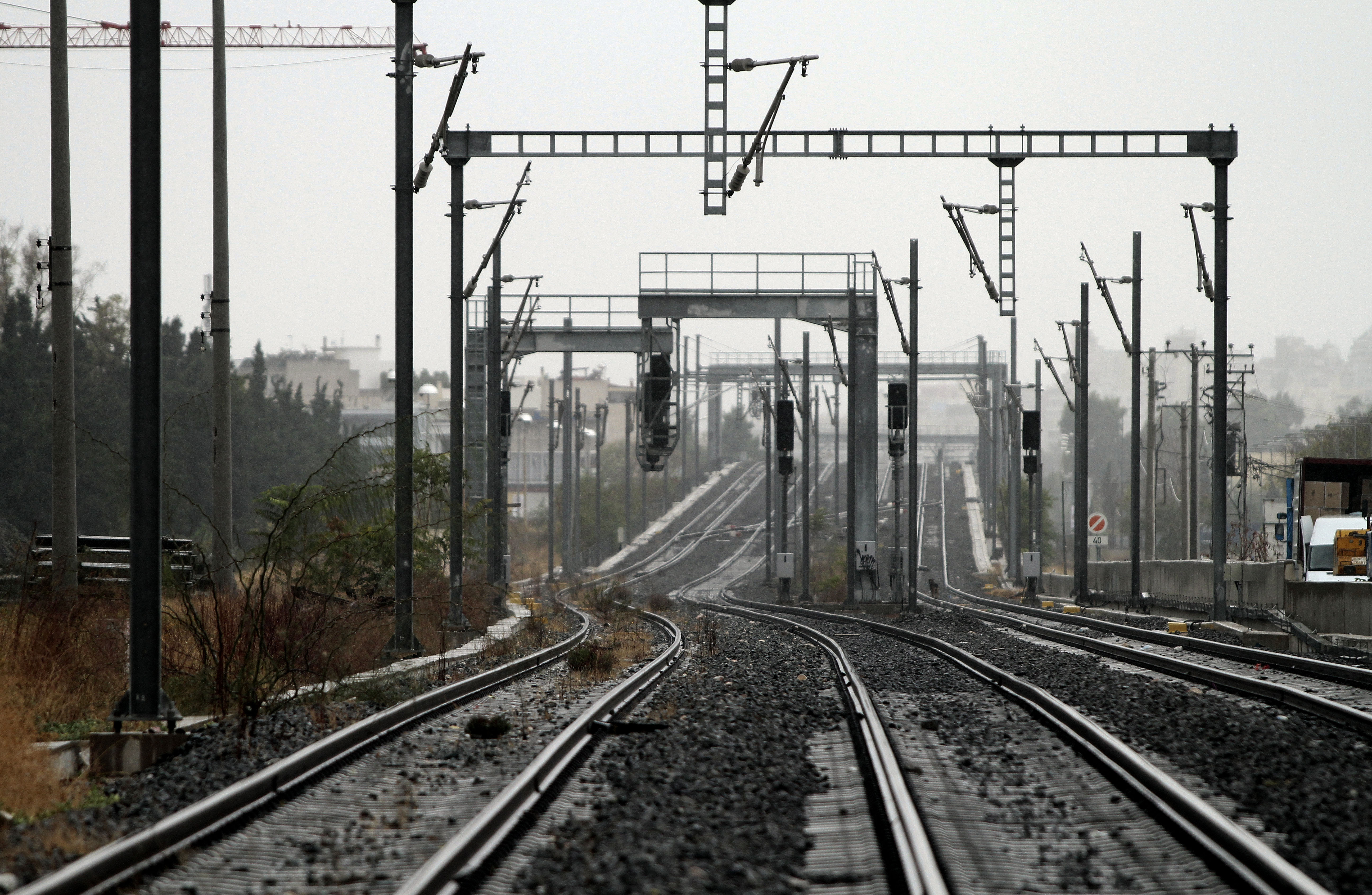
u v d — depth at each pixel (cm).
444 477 12900
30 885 2823
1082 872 3070
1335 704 5428
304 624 7362
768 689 7075
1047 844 3372
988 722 5688
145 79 5409
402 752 4950
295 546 7575
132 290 5391
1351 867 3034
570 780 4228
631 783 4106
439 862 2900
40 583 7619
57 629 6588
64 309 8750
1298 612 11206
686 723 5512
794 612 18638
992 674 7475
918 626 14288
